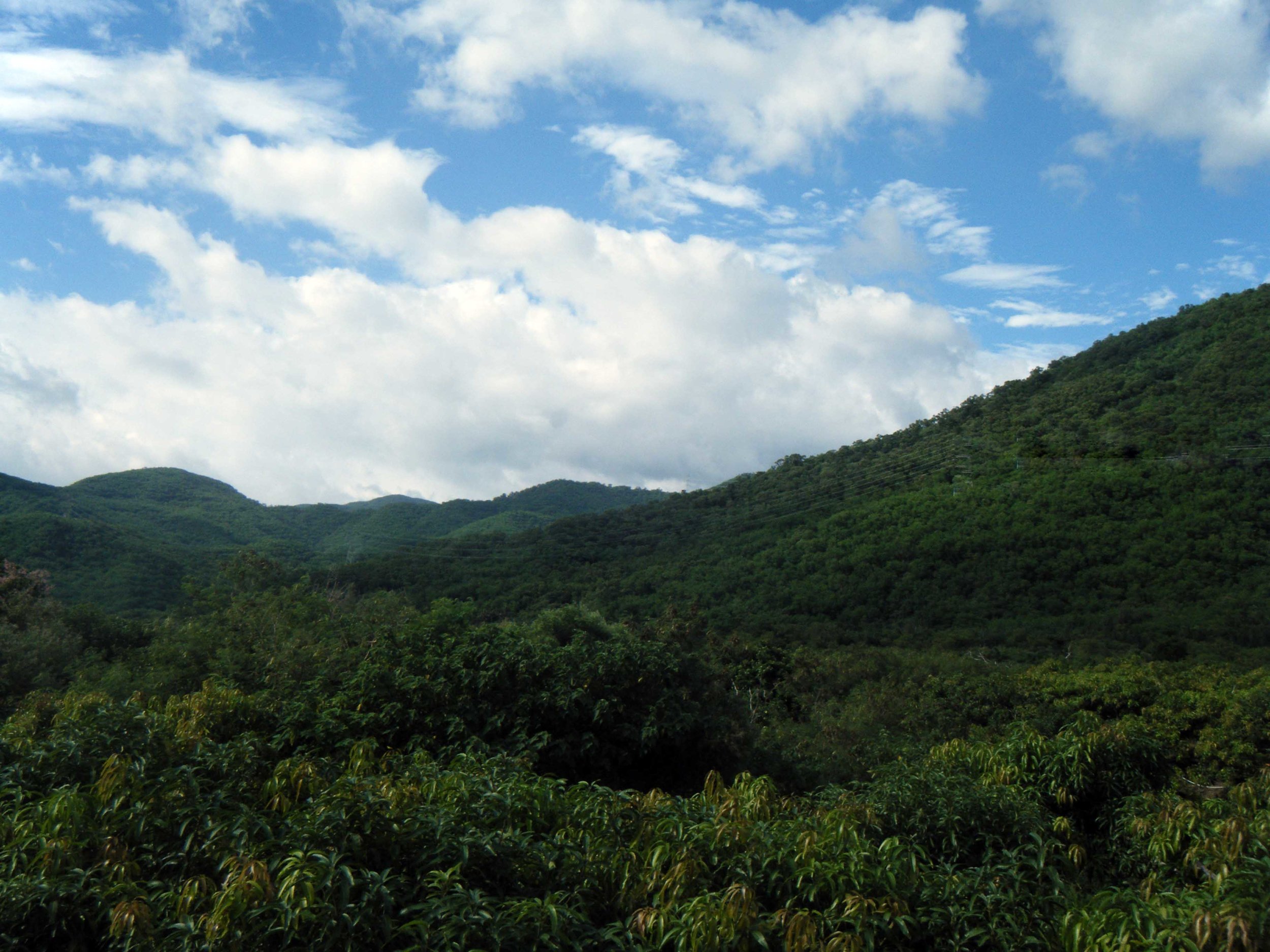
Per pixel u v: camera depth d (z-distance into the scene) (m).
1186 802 6.20
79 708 6.93
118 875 4.12
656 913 4.01
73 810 4.50
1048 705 20.59
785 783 10.79
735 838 4.79
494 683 9.24
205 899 3.89
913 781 6.18
